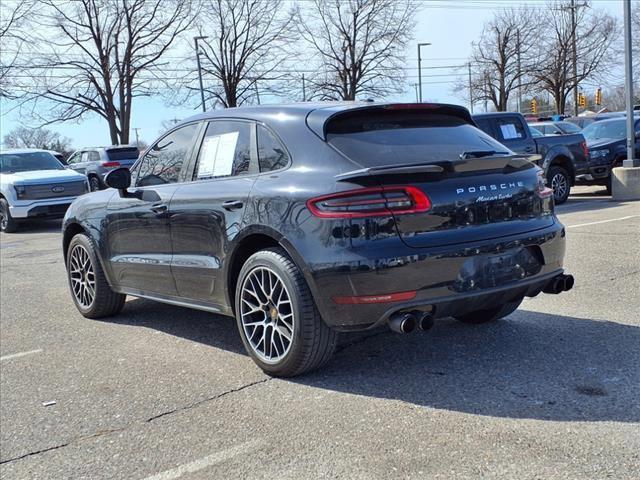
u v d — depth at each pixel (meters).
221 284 4.80
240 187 4.59
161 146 5.68
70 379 4.76
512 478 3.02
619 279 6.63
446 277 4.00
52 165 16.80
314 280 4.04
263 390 4.29
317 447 3.45
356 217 3.89
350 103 4.64
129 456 3.51
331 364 4.68
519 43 47.78
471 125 4.90
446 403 3.89
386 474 3.13
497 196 4.27
